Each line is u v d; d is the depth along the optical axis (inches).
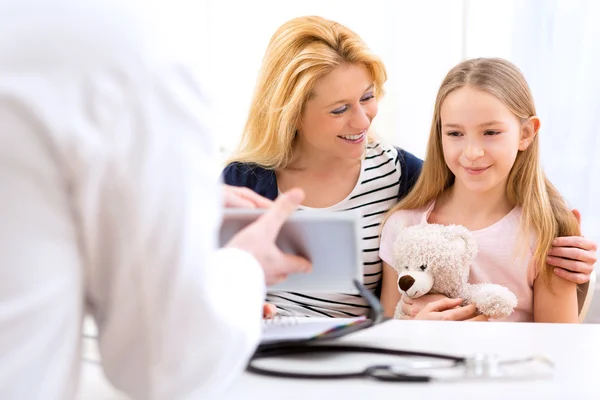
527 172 52.2
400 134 103.7
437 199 55.6
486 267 51.8
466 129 50.5
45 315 18.7
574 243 50.0
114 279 19.8
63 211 19.0
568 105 94.6
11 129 18.1
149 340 20.0
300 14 103.1
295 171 54.8
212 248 21.0
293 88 50.4
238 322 21.5
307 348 30.1
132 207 19.1
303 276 31.2
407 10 101.6
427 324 34.8
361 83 49.7
